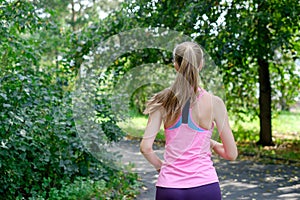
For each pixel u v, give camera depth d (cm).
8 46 577
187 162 264
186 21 818
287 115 1847
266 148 1133
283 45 966
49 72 650
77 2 1984
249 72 1200
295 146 1164
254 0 905
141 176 673
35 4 669
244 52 935
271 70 1249
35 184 552
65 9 1942
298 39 996
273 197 641
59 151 561
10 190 512
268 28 964
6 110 500
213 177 266
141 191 623
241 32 852
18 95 527
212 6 836
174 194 260
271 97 1257
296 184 726
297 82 1224
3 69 558
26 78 540
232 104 1229
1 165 488
